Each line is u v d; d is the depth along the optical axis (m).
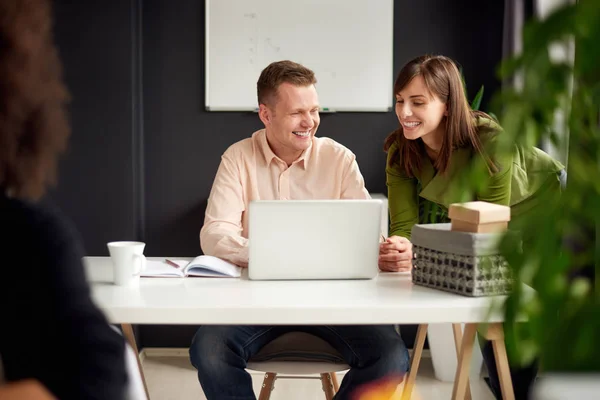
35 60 0.85
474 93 4.20
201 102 4.23
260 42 4.15
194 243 4.28
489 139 2.36
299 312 1.64
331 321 1.64
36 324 0.87
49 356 0.88
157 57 4.21
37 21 0.85
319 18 4.13
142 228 4.24
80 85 3.98
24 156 0.86
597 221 0.51
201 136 4.24
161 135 4.25
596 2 0.47
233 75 4.18
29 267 0.87
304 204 1.92
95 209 4.02
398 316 1.65
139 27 4.14
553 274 0.52
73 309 0.88
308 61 4.15
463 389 1.80
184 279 1.99
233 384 2.06
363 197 2.61
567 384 0.69
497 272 1.77
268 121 2.55
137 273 1.88
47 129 0.87
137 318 1.63
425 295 1.78
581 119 0.51
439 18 4.17
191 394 3.62
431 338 3.81
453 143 2.41
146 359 4.24
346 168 2.64
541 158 2.41
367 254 1.97
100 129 3.99
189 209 4.27
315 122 2.53
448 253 1.81
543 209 0.54
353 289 1.85
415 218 2.61
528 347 0.56
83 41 3.96
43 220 0.89
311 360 2.11
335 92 4.16
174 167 4.26
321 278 1.98
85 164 4.00
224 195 2.52
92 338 0.89
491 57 4.18
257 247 1.94
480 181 0.63
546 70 0.50
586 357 0.50
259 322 1.64
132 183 4.01
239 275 2.03
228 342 2.09
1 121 0.83
